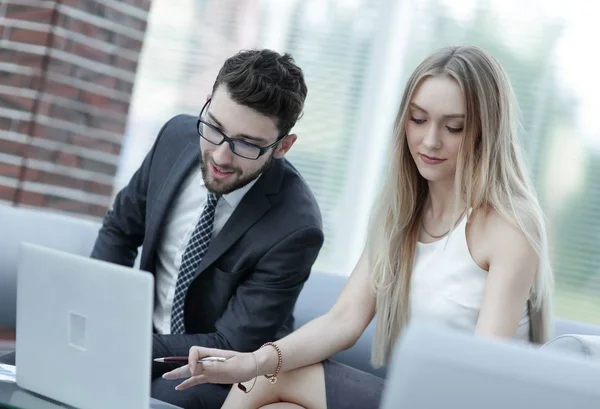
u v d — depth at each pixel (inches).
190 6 198.2
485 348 57.4
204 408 109.0
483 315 98.8
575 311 178.7
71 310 81.4
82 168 175.2
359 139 191.8
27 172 169.0
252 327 113.1
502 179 101.1
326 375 99.7
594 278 179.0
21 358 86.8
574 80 183.3
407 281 105.7
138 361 76.7
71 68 171.8
